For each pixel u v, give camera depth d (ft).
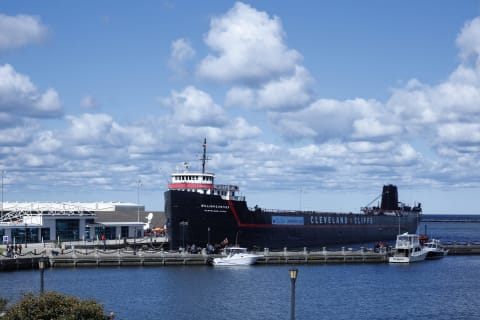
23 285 286.66
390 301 266.36
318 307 251.19
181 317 229.66
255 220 456.04
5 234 416.26
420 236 563.07
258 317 231.30
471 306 257.14
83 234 461.78
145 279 314.35
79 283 297.53
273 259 390.01
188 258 375.45
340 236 556.10
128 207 629.51
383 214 641.81
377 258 415.23
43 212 465.06
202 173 440.45
